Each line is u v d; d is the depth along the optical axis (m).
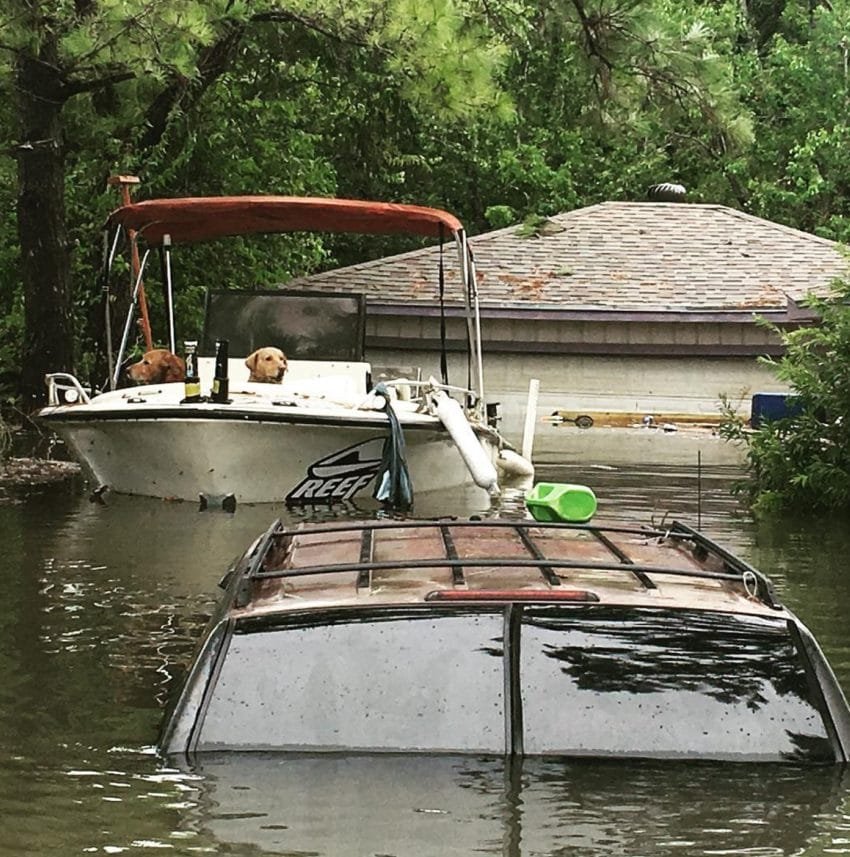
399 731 4.21
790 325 22.86
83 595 7.81
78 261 21.97
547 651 4.30
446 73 18.41
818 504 12.20
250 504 12.33
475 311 14.29
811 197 33.97
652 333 23.55
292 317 14.66
